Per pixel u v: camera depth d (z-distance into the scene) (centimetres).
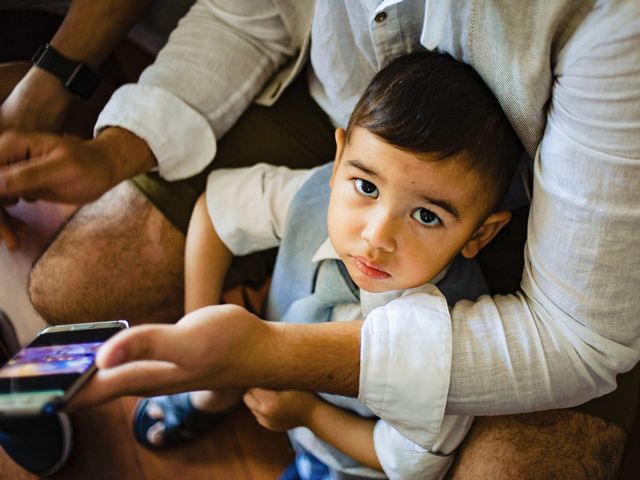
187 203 98
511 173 72
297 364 65
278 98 101
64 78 94
